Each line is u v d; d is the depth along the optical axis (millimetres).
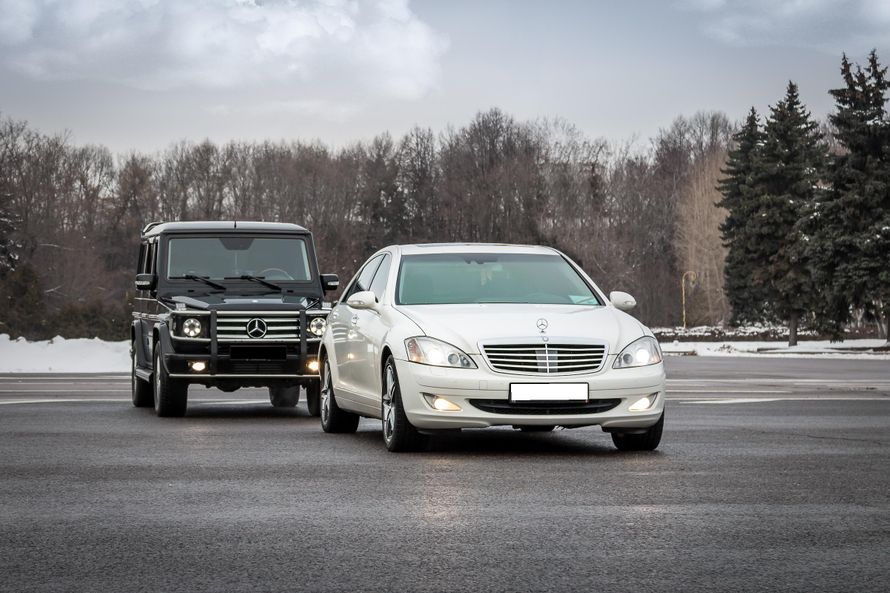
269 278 20047
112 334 56719
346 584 6637
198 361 18359
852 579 6734
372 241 137125
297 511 9047
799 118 84688
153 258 20469
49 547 7668
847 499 9648
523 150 131375
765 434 15359
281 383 18844
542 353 12641
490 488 10273
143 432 15633
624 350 12875
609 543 7781
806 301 80688
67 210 123000
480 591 6477
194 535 8070
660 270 133500
